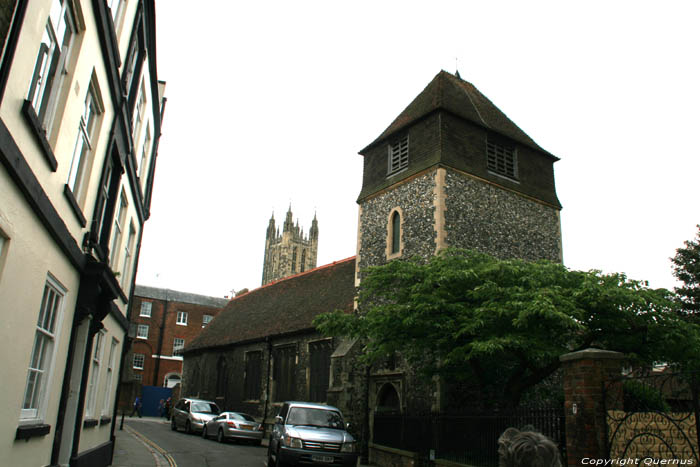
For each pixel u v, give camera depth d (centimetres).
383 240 2198
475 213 2031
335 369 2059
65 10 625
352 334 1579
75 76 659
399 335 1443
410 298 1462
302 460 1345
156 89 1465
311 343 2409
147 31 1188
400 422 1623
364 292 1616
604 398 761
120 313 1286
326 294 2675
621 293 1226
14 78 473
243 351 3002
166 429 2789
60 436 752
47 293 659
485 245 2012
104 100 838
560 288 1307
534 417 1038
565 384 816
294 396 2461
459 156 2069
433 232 1945
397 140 2305
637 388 1225
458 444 1302
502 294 1309
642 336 1331
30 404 649
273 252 8750
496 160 2205
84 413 958
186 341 4975
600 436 743
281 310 2967
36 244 575
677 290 2748
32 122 514
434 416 1417
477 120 2184
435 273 1434
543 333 1294
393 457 1591
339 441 1384
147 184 1636
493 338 1209
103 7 722
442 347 1418
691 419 726
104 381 1181
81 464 933
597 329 1347
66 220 704
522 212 2191
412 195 2100
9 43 450
